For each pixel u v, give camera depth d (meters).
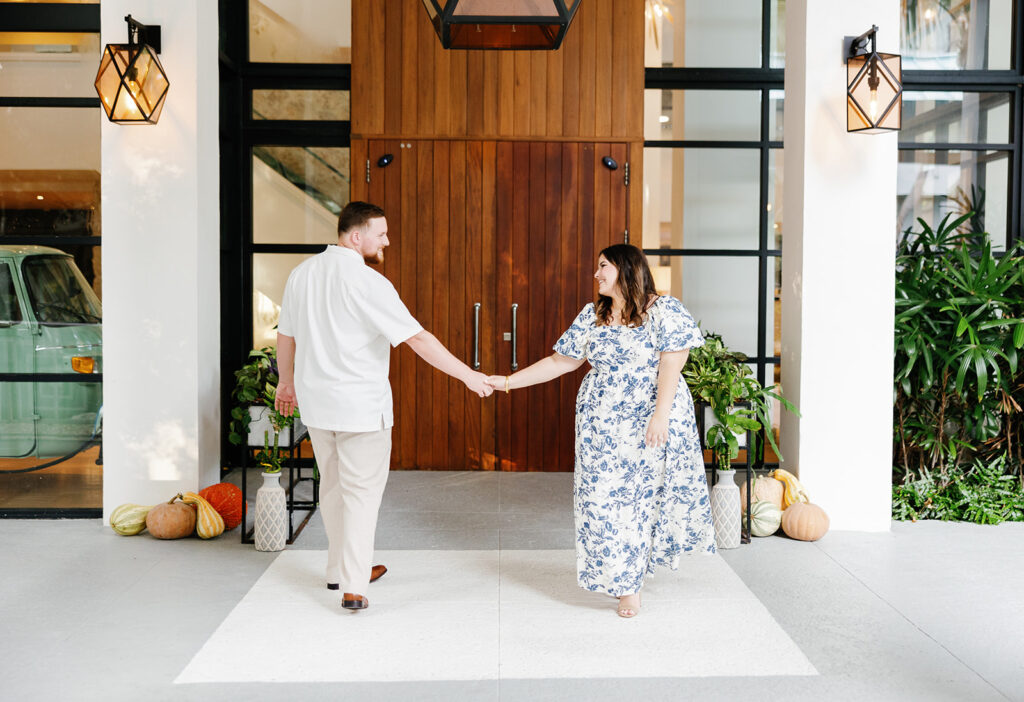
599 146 5.32
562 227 5.34
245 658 2.72
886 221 4.16
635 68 5.29
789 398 4.35
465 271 5.36
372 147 5.29
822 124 4.15
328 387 3.04
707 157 5.41
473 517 4.41
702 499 3.26
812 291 4.18
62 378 4.35
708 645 2.85
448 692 2.50
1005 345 4.46
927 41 5.41
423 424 5.44
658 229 5.42
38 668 2.63
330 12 5.34
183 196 4.10
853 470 4.21
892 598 3.31
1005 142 5.39
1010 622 3.07
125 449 4.16
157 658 2.71
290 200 5.39
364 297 3.00
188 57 4.07
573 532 4.16
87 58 4.31
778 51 5.39
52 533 4.10
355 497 3.07
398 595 3.29
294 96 5.36
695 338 3.04
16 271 4.35
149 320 4.12
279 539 3.83
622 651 2.80
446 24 2.56
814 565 3.70
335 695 2.48
